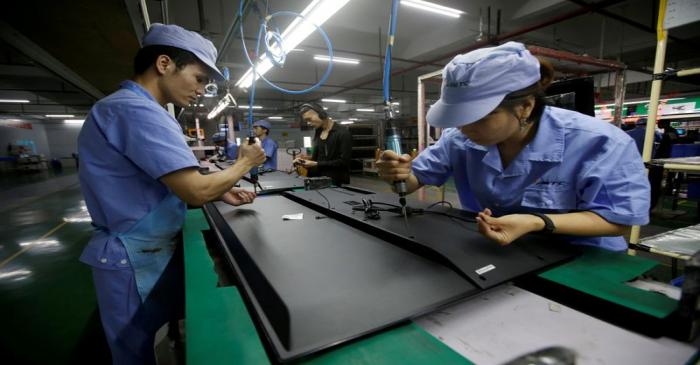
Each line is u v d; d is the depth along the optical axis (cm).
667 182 450
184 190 71
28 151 1316
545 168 75
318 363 35
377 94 1050
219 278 66
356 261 59
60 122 1464
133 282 82
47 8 202
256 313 44
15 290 216
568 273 55
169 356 61
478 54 57
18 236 347
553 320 45
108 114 72
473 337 42
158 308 86
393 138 79
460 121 56
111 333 85
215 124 603
